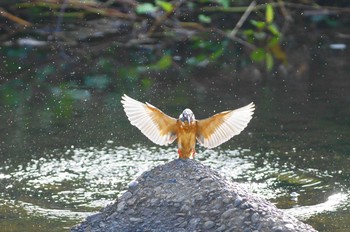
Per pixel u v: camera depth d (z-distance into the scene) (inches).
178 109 514.0
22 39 692.1
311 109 518.9
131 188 331.6
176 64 636.7
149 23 715.4
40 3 692.7
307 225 310.0
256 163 427.5
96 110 524.4
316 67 621.3
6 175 408.5
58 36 699.4
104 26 721.0
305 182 397.4
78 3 695.1
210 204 314.8
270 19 611.5
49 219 345.4
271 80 587.8
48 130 485.1
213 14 738.2
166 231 309.6
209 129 316.2
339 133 473.1
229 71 615.8
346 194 379.6
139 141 468.8
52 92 564.7
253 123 495.5
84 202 369.4
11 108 529.0
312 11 749.3
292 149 449.1
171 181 328.5
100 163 429.4
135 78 598.2
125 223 318.0
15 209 358.6
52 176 408.5
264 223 303.3
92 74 609.0
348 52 665.0
